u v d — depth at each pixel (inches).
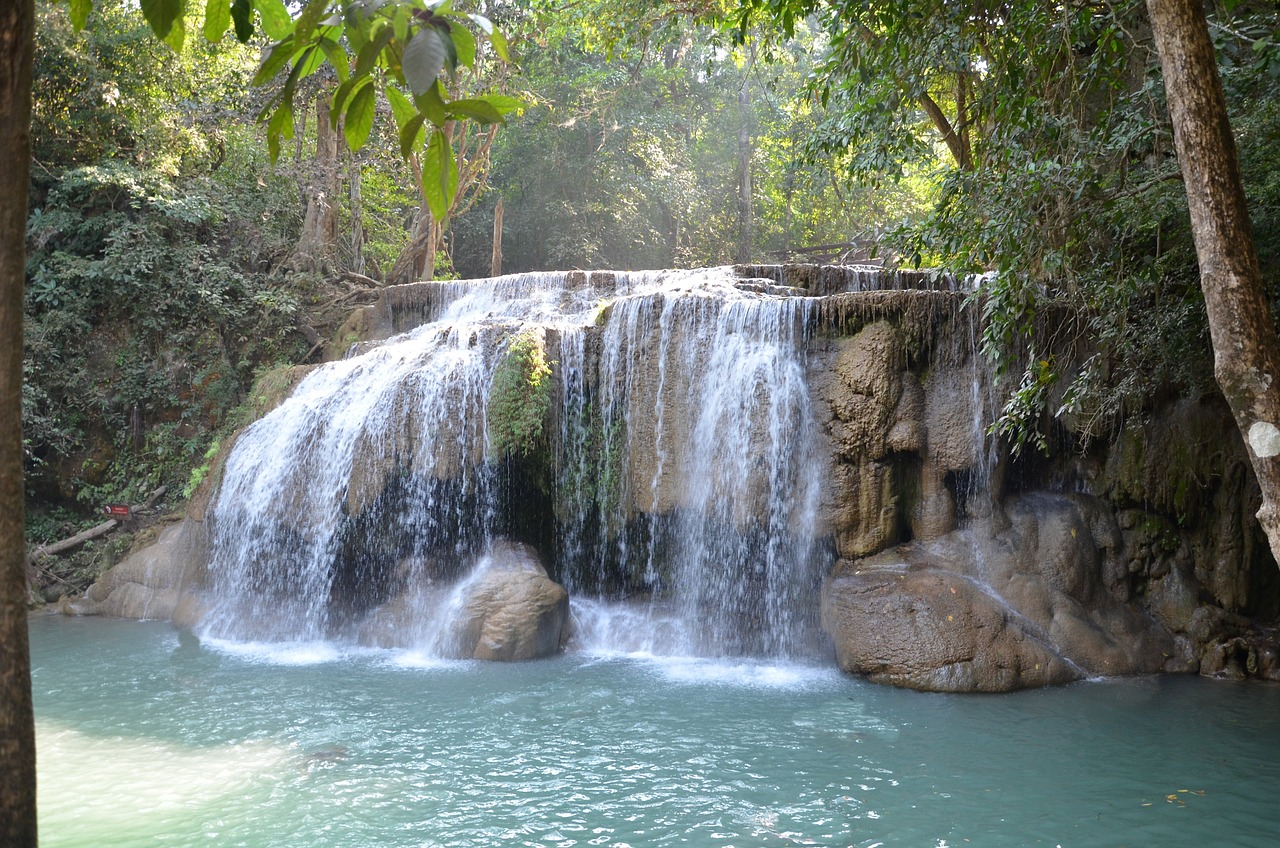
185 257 736.3
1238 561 439.8
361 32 84.7
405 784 289.7
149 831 254.5
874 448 440.8
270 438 545.3
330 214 851.4
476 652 450.3
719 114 1464.1
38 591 604.7
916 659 392.8
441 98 85.0
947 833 253.9
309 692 394.3
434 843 247.0
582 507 517.3
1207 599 444.5
